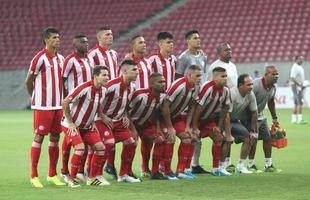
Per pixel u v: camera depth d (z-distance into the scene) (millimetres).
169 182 24953
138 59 27484
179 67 28922
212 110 27047
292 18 93062
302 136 45281
